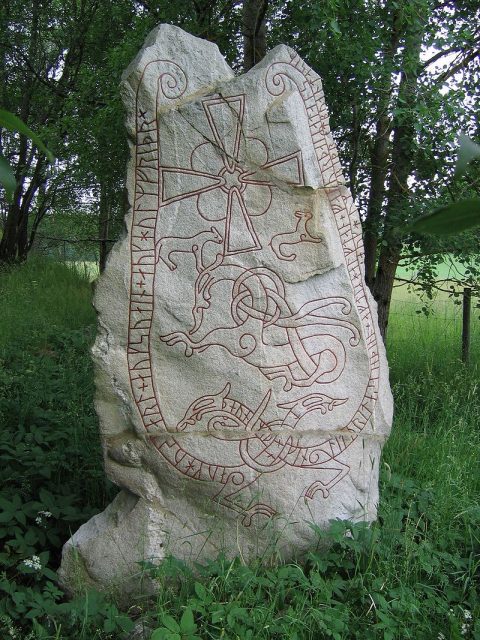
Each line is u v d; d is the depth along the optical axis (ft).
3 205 53.57
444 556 10.67
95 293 10.59
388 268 21.18
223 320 10.64
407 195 19.17
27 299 30.63
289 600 10.00
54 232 62.08
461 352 23.44
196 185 10.45
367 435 11.53
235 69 22.85
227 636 8.75
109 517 11.11
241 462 10.89
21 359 21.09
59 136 29.32
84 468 13.78
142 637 9.35
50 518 11.89
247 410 10.82
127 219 10.49
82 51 42.57
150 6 23.57
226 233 10.52
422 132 18.15
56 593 10.11
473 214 3.05
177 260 10.53
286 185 10.56
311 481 11.15
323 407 11.13
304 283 10.85
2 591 10.21
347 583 10.03
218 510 10.99
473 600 9.96
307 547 11.12
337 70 18.43
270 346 10.78
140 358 10.67
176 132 10.36
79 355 22.79
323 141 10.93
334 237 10.94
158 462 10.82
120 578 10.77
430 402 18.40
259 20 19.86
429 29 18.02
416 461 14.48
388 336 26.61
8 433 14.46
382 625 9.05
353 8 17.46
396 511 11.62
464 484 13.12
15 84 46.01
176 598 9.89
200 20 21.85
